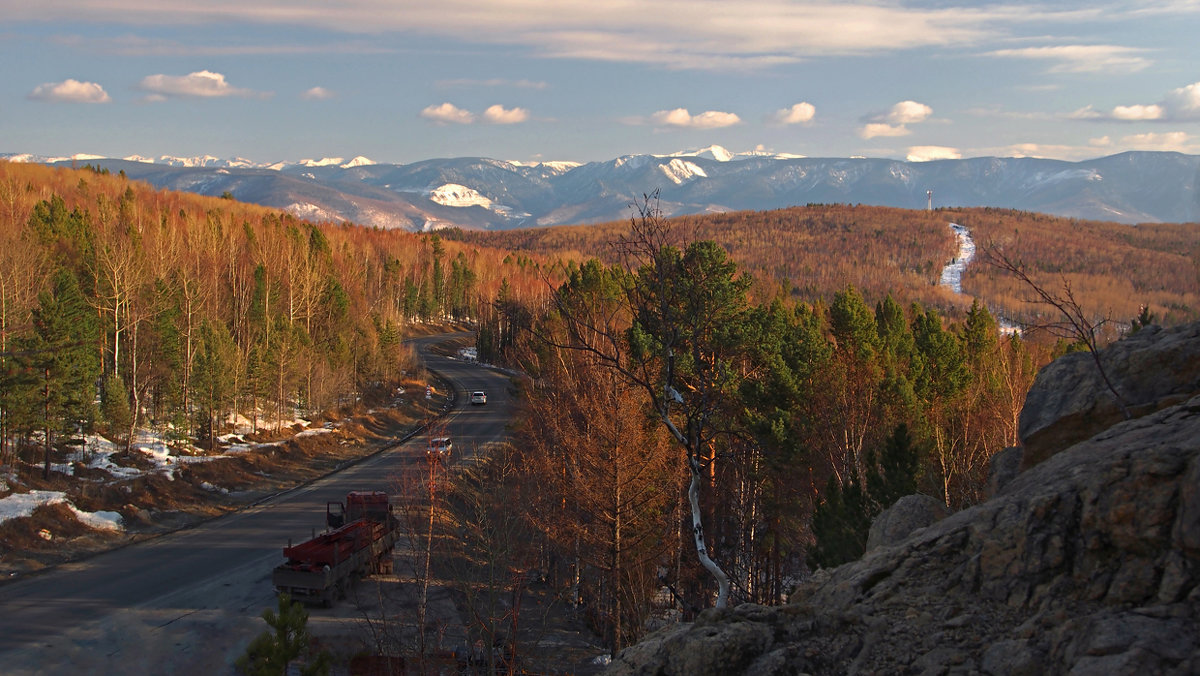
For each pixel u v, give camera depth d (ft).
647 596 88.84
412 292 497.87
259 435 183.42
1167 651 19.31
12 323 135.85
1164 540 22.82
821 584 31.42
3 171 388.16
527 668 73.51
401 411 246.88
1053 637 22.11
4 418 121.19
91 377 147.13
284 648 52.31
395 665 67.15
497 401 271.49
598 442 81.87
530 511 93.66
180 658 71.51
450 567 77.66
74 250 231.30
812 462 102.01
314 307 274.77
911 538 30.58
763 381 91.91
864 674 24.17
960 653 23.49
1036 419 40.14
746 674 25.80
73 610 81.71
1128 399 36.52
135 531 115.03
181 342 186.91
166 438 160.97
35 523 104.42
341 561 87.10
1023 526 25.89
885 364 116.57
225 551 107.55
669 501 89.71
